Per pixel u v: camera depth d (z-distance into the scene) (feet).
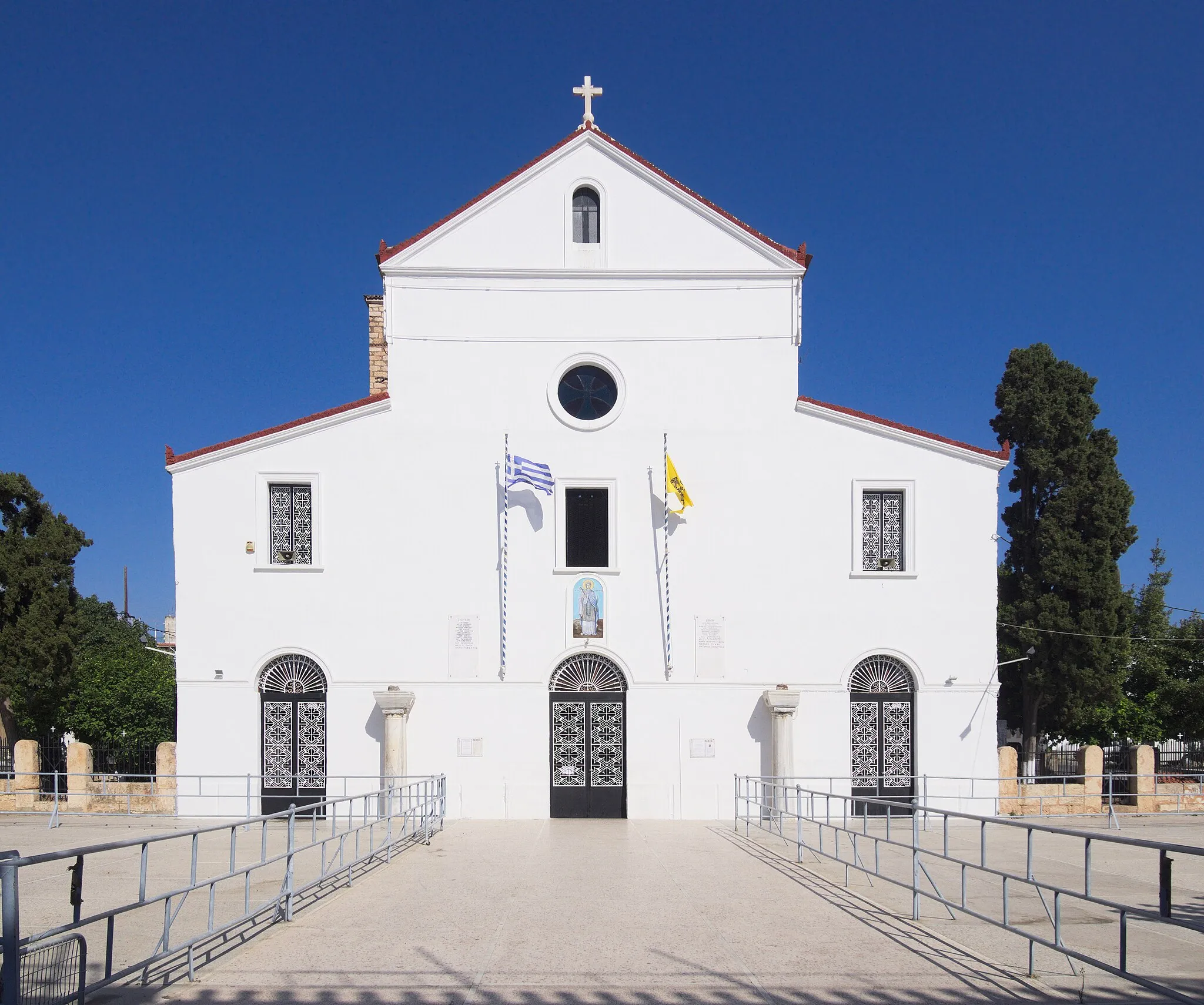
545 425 82.74
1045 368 112.27
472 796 79.20
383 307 93.20
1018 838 73.51
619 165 85.15
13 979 23.91
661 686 80.33
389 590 80.64
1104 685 104.37
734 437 82.74
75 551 101.71
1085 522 107.96
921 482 82.17
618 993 31.17
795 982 32.40
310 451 81.41
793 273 83.97
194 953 36.06
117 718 104.99
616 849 64.08
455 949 36.88
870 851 65.46
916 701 80.59
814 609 81.15
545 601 80.94
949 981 32.68
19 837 70.03
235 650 79.61
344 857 61.57
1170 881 27.53
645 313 83.92
